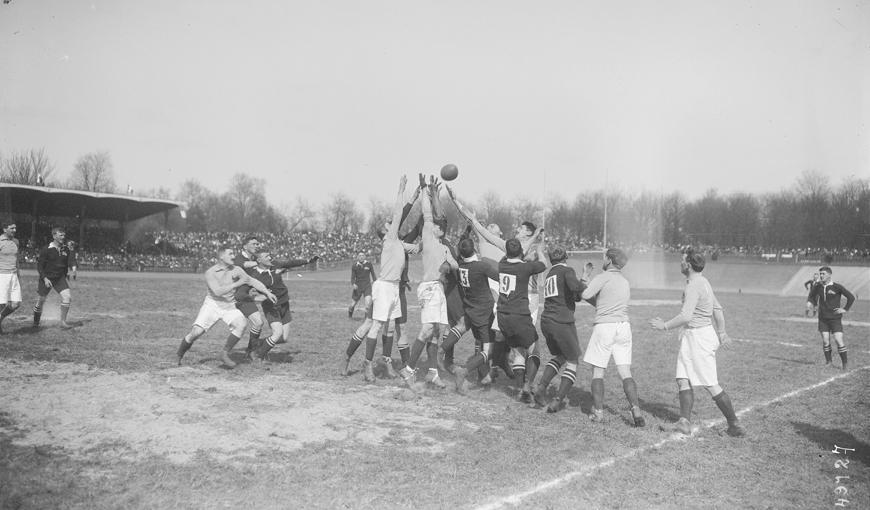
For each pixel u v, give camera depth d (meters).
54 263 13.81
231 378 9.34
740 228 63.38
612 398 9.13
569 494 5.36
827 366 12.56
